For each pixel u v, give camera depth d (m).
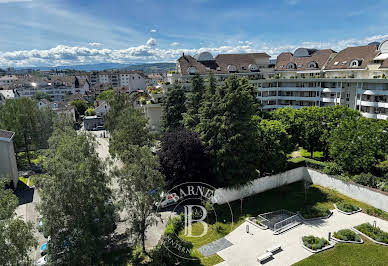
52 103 99.00
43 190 17.34
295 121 40.16
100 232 19.16
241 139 30.39
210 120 31.56
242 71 68.94
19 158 52.88
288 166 36.97
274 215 28.27
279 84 69.69
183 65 62.53
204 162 30.66
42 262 21.27
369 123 34.06
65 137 27.55
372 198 29.48
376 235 23.80
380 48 53.25
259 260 21.17
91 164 20.70
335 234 24.06
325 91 60.75
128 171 20.23
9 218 14.68
